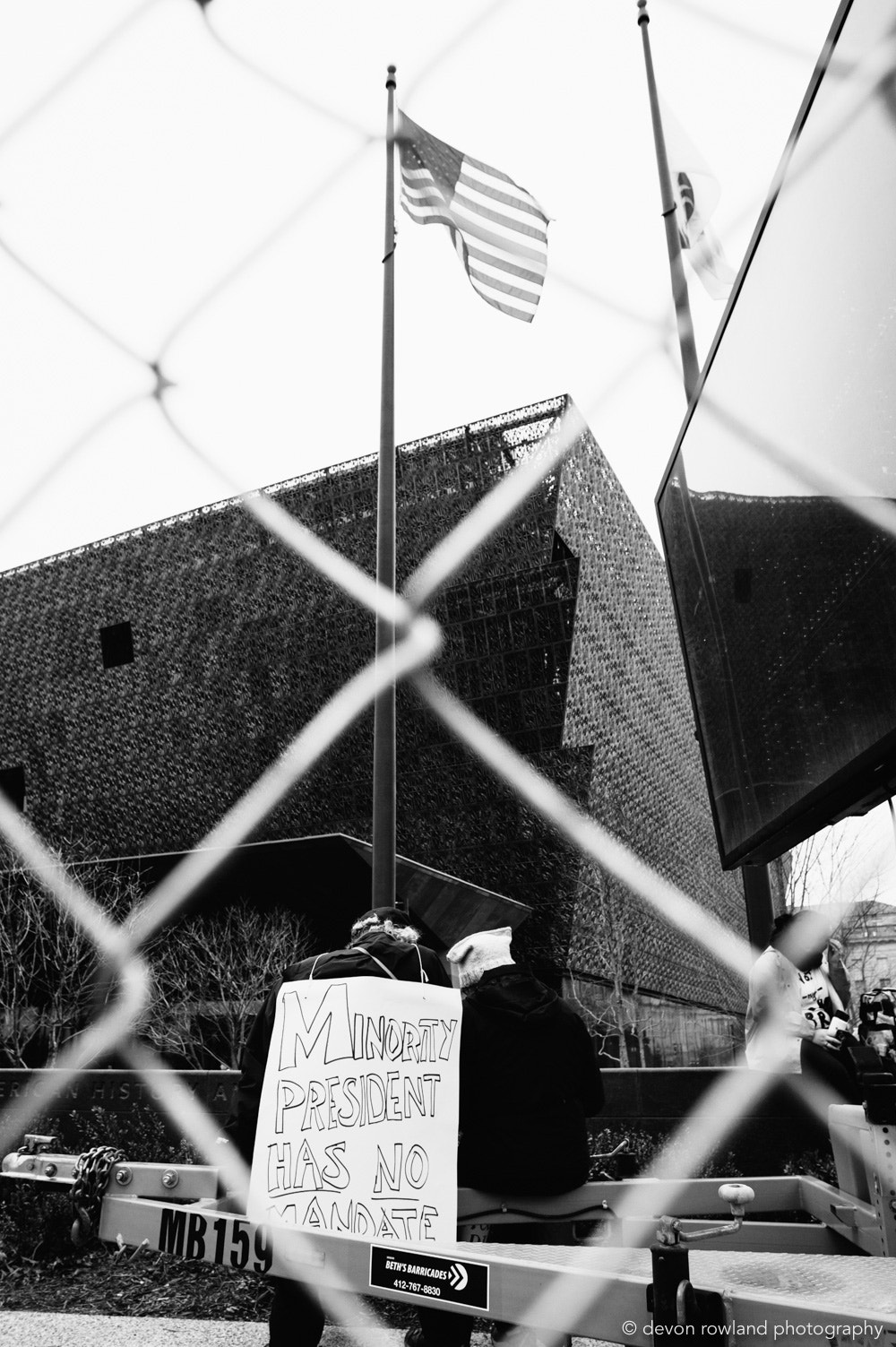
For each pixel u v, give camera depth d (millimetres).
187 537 75562
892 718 1811
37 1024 30750
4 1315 4172
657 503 3887
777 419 2387
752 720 2723
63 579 79438
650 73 8523
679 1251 1392
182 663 72812
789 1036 4305
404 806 62688
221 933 30984
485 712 61938
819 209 2066
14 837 58531
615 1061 54125
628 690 71312
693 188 8477
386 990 2225
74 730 75500
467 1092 2547
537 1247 1753
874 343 1808
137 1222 2123
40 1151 2516
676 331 7625
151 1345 3635
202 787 70125
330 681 67938
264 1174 2088
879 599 1848
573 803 59438
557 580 62688
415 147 10484
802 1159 4410
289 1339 2646
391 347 9516
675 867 73188
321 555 69875
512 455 66188
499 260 10477
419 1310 2641
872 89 1789
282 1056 2203
